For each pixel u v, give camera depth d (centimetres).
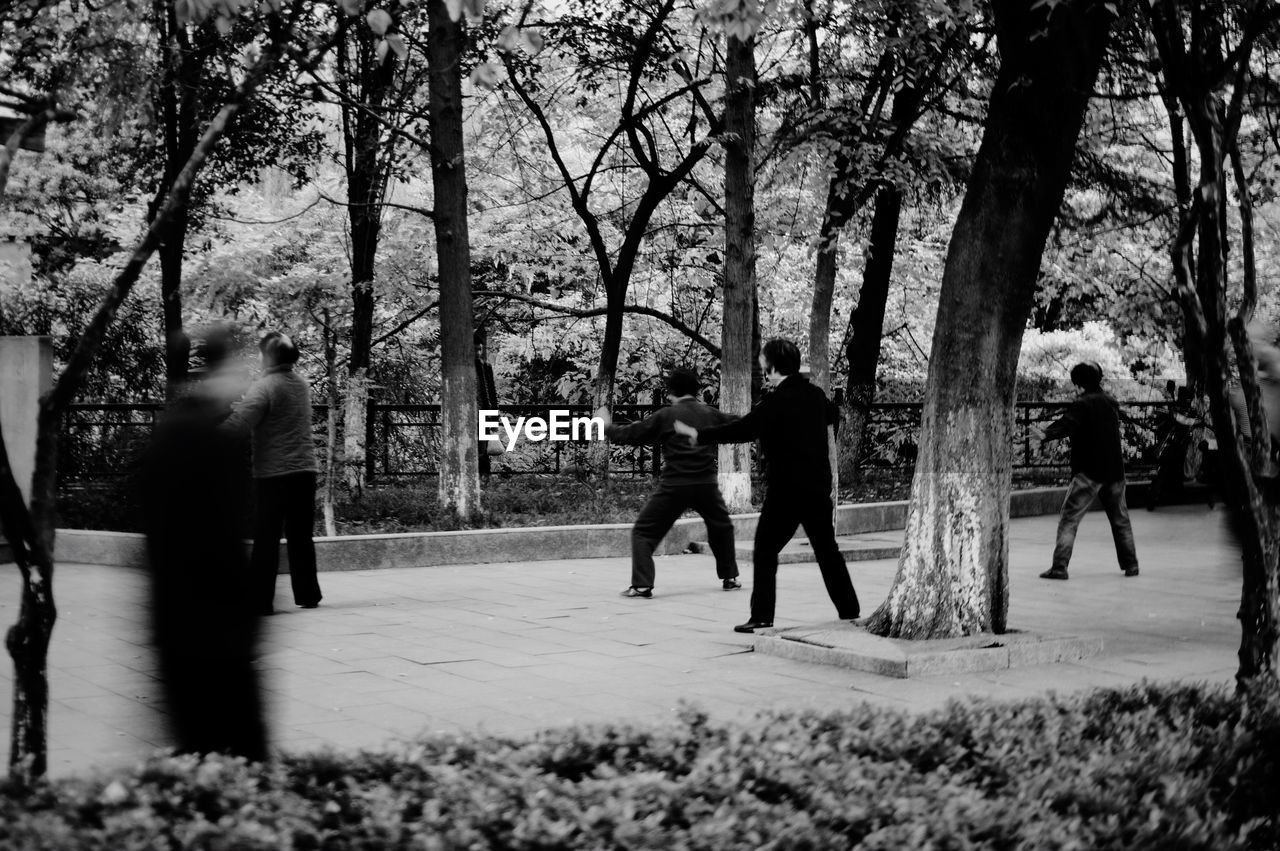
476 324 2484
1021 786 428
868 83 1983
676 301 2848
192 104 1688
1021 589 1256
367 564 1412
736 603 1152
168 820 366
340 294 2078
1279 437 965
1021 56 866
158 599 516
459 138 1706
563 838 362
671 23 2281
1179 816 416
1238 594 1218
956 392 896
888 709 529
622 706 725
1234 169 652
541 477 2262
